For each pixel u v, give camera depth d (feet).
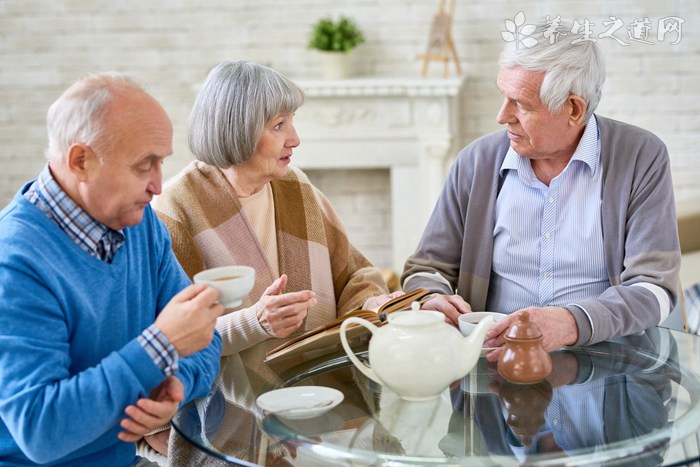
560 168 6.58
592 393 5.02
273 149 6.34
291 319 5.71
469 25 13.60
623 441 4.44
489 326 4.89
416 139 13.30
